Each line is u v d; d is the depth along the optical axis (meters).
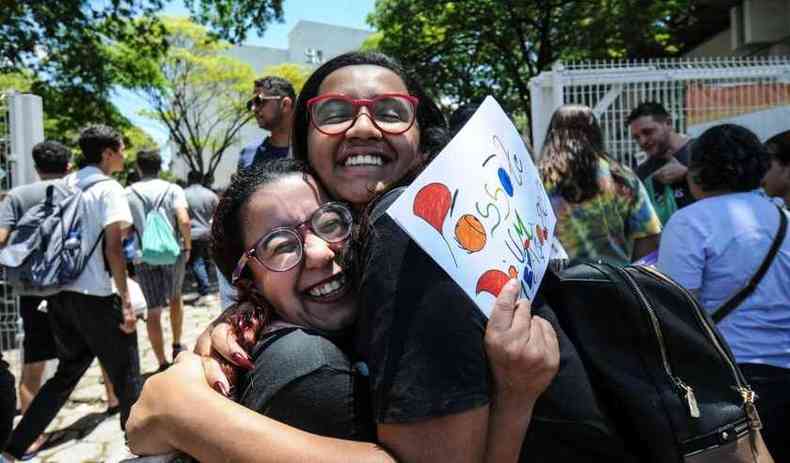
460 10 14.06
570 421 1.03
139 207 4.92
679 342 1.11
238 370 1.12
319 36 36.09
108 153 3.79
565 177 2.89
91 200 3.51
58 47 10.72
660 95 5.65
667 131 4.03
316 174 1.27
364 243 1.03
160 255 4.66
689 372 1.11
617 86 5.63
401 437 0.87
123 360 3.60
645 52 15.21
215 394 1.04
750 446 1.12
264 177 1.24
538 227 1.06
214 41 12.12
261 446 0.94
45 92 11.33
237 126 26.59
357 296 1.07
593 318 1.11
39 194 3.52
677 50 15.12
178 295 5.33
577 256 2.90
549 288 1.14
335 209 1.17
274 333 1.10
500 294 0.90
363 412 0.99
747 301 2.16
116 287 3.62
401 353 0.88
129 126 14.61
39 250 3.39
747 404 1.12
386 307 0.91
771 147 3.18
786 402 2.10
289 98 3.49
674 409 1.07
